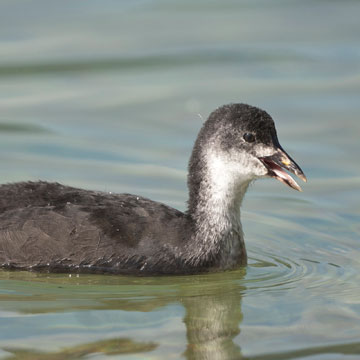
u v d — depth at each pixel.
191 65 23.50
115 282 13.06
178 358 10.62
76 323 11.53
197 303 12.45
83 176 17.41
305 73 22.95
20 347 10.73
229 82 22.50
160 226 13.33
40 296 12.41
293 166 13.30
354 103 21.05
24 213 13.11
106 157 18.47
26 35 24.56
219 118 13.52
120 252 13.07
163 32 25.33
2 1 26.95
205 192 13.59
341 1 28.02
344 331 11.45
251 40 24.95
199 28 25.78
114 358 10.56
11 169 17.58
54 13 26.34
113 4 27.48
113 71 23.06
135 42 24.42
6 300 12.20
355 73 22.89
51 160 18.17
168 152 18.84
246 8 27.69
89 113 20.72
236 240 13.84
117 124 20.19
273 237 15.35
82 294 12.56
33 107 20.89
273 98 21.42
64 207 13.23
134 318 11.79
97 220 13.11
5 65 22.83
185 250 13.33
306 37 25.19
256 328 11.60
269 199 17.12
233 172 13.53
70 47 23.91
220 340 11.20
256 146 13.42
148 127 20.06
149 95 21.72
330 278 13.55
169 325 11.60
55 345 10.82
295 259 14.42
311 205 16.72
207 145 13.52
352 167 18.08
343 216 16.16
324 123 20.02
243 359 10.62
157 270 13.23
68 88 22.14
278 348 10.95
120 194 13.88
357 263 14.19
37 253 13.01
